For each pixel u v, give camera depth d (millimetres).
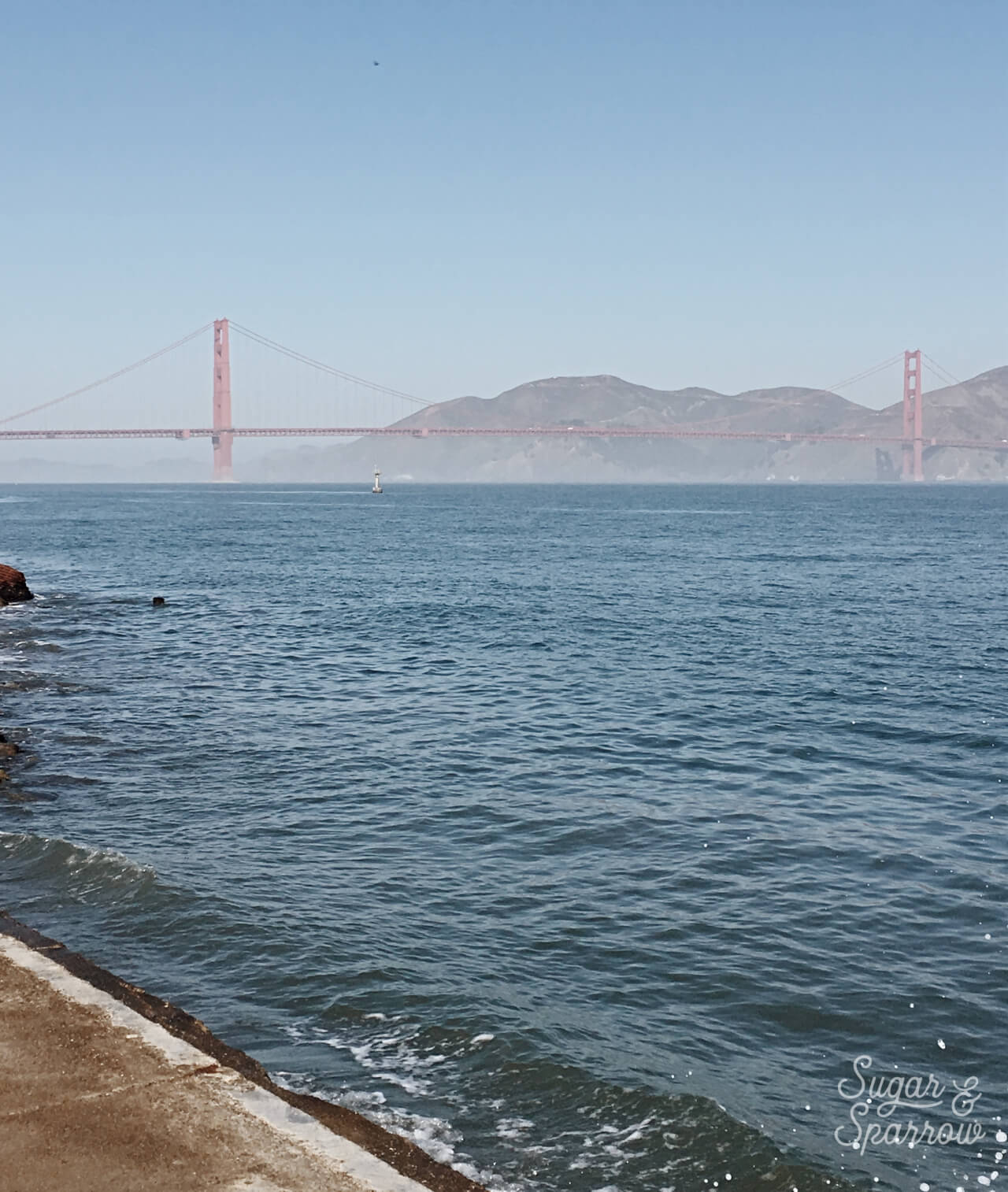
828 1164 6234
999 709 19016
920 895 10359
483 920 9508
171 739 16453
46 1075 5656
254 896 9797
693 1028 7707
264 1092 5590
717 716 18297
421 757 15430
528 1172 5980
